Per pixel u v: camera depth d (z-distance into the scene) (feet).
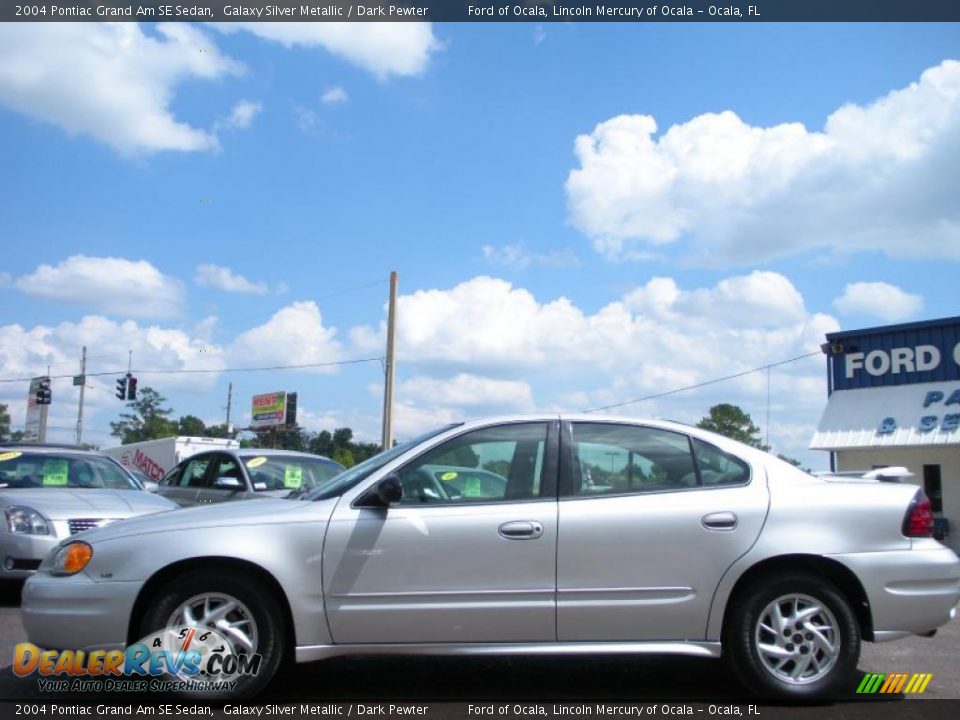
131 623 17.47
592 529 17.79
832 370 68.85
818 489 18.42
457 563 17.65
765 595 17.72
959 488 60.49
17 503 29.43
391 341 92.73
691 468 18.63
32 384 195.83
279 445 188.03
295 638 17.49
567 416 19.20
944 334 63.00
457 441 18.89
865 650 23.52
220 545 17.49
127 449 109.50
